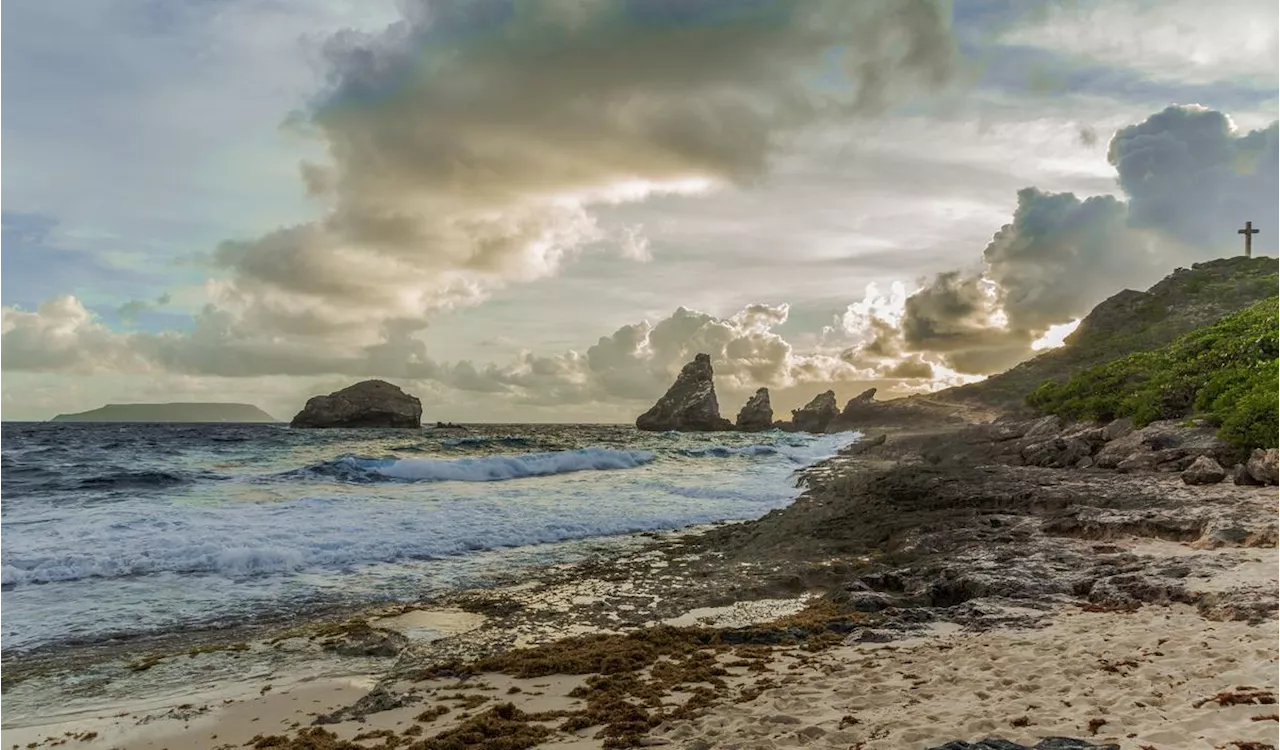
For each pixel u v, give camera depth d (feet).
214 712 27.73
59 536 56.75
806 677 27.84
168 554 51.90
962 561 46.34
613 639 34.91
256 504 75.25
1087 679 24.39
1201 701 20.92
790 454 167.32
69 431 280.51
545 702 27.32
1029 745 18.97
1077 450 93.04
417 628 38.17
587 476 115.55
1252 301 215.72
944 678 26.12
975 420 225.76
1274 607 30.27
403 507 74.84
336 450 155.22
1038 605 36.35
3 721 27.22
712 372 393.70
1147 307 247.09
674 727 23.50
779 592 45.50
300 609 41.68
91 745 25.22
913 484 82.74
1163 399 94.12
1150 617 32.04
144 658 33.91
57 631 37.70
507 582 47.96
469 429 386.93
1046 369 250.37
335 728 25.85
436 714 26.66
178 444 173.78
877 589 45.03
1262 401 72.02
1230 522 46.01
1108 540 49.73
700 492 95.55
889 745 20.17
